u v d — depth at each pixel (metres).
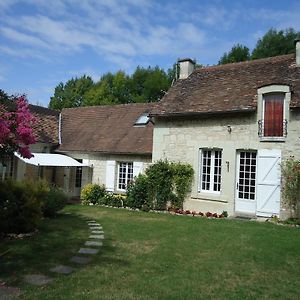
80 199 22.47
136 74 56.22
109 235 11.39
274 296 6.53
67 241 10.35
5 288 6.56
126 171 21.56
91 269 7.79
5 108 10.75
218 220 15.13
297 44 17.64
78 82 59.03
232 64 20.72
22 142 10.86
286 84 15.50
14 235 10.98
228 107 16.88
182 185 18.05
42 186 12.52
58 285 6.75
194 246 10.07
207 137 17.69
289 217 15.30
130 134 22.36
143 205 18.84
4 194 11.20
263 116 16.22
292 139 15.38
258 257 9.02
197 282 7.16
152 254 9.16
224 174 17.06
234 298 6.38
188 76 21.34
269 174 15.91
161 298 6.28
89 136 23.92
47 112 26.77
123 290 6.59
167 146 18.95
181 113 18.06
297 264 8.51
